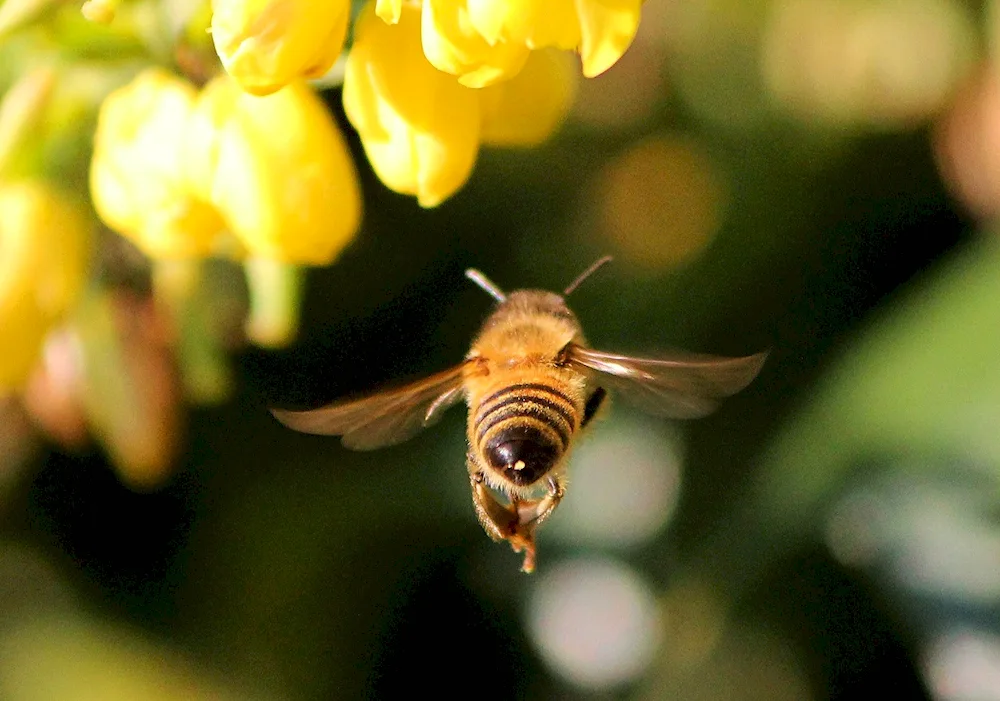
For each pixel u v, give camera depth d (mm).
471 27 145
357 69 153
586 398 158
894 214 185
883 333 177
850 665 182
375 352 187
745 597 182
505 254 188
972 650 176
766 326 185
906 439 173
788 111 187
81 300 168
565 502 190
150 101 157
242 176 154
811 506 177
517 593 189
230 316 169
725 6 188
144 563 187
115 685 183
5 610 185
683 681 183
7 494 186
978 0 183
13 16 155
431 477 186
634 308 188
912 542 177
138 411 170
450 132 152
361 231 184
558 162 189
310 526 187
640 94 191
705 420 184
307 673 186
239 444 187
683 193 190
